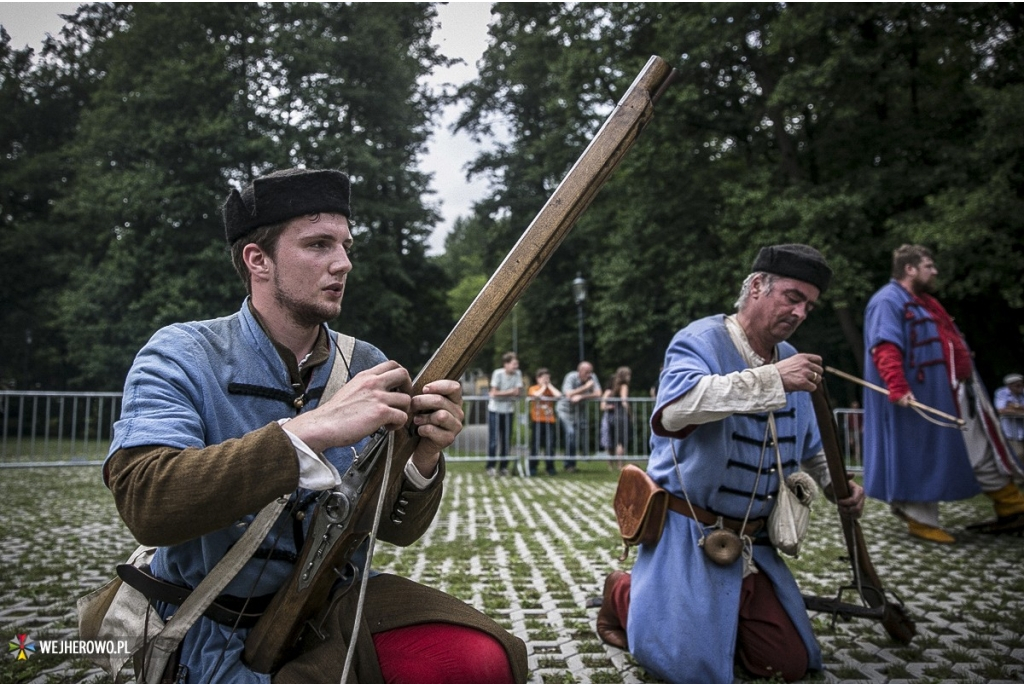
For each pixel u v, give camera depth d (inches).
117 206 927.0
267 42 963.3
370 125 1047.6
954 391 234.2
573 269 1116.5
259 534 62.9
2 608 161.0
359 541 62.2
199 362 65.1
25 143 1216.2
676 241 808.3
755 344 123.1
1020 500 246.8
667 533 121.9
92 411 473.7
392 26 1025.5
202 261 932.6
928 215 637.9
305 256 66.6
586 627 146.8
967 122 677.3
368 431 56.9
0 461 465.4
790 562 210.1
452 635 65.1
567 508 324.5
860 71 651.5
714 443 118.2
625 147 63.5
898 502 241.6
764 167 717.3
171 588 65.7
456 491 392.5
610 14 783.1
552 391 510.0
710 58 707.4
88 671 119.3
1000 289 604.1
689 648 112.1
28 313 1155.3
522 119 1194.6
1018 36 637.9
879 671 122.9
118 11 1000.2
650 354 906.1
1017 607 162.1
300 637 63.9
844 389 824.3
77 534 259.1
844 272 624.4
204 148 925.2
